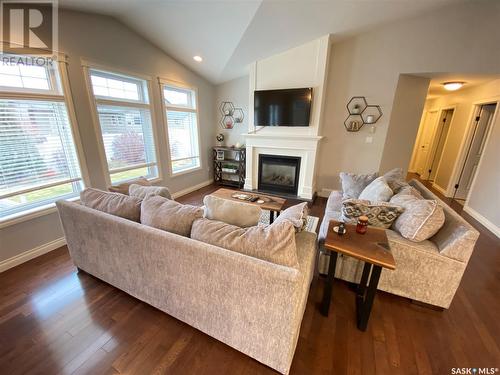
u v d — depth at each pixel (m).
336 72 3.81
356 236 1.60
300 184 4.33
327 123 4.10
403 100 3.67
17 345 1.42
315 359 1.35
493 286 2.03
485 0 2.83
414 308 1.76
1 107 2.04
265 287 1.09
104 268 1.81
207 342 1.45
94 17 2.64
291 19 2.87
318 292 1.92
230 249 1.25
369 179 2.80
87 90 2.69
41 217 2.39
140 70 3.29
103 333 1.51
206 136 5.02
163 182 4.03
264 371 1.29
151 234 1.39
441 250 1.60
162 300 1.56
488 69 3.03
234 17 2.73
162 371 1.28
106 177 3.04
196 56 3.73
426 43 3.22
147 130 3.63
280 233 1.18
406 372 1.30
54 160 2.49
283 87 3.93
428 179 5.87
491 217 3.17
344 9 2.78
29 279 2.02
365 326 1.54
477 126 4.14
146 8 2.55
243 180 5.00
